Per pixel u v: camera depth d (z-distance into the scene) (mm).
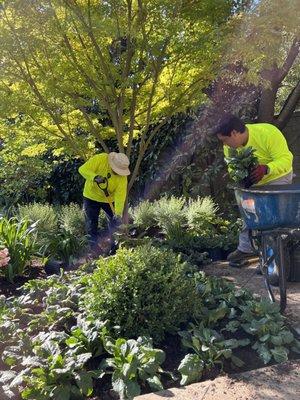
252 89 8766
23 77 6398
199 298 3691
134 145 10055
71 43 6426
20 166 10664
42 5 5777
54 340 3217
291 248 4637
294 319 3697
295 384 2836
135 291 3330
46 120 7387
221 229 7070
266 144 4500
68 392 2764
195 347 3156
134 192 10375
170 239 6262
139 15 5934
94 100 7562
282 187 4152
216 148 9031
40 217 6832
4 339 3436
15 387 2857
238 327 3486
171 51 6152
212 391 2783
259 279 4883
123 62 6523
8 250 5301
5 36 5949
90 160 6375
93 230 6559
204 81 6746
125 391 2750
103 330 3193
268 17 5566
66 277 4676
